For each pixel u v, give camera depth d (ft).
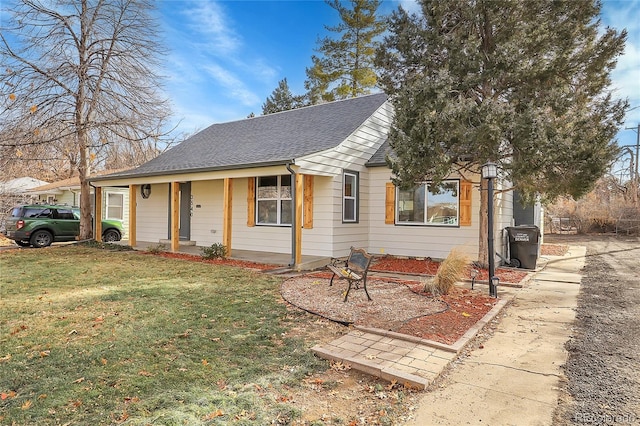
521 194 28.84
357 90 78.13
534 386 10.91
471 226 32.63
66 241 49.08
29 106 44.04
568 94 24.30
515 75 24.57
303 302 18.89
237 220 40.73
